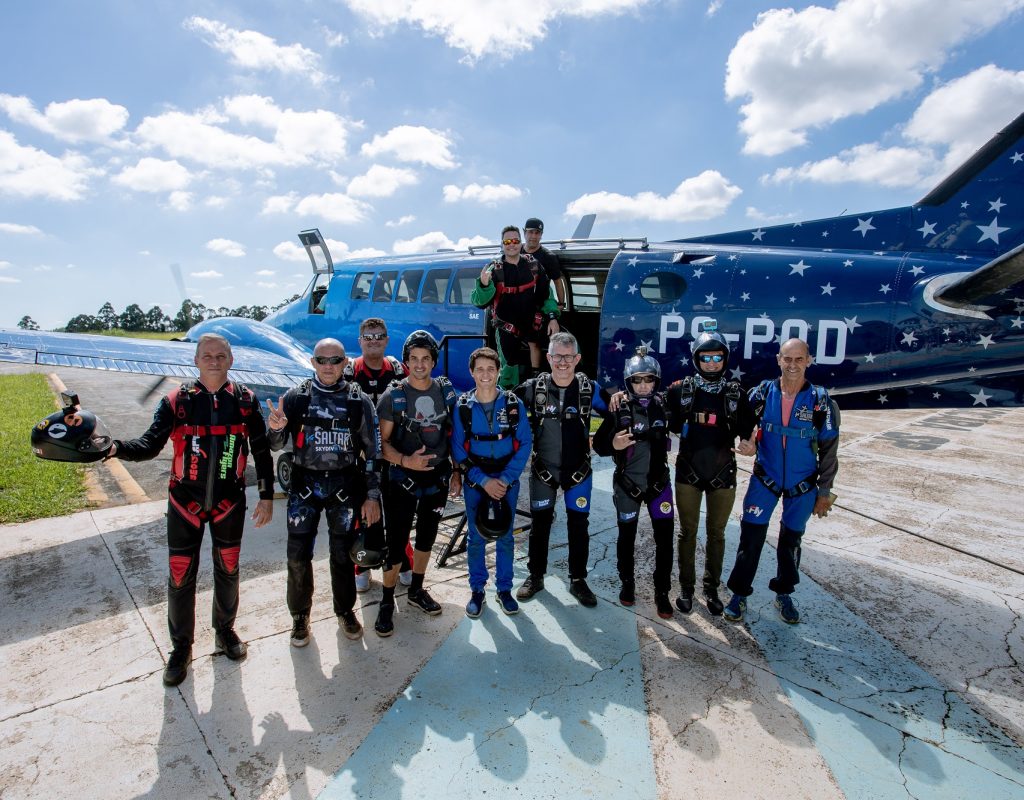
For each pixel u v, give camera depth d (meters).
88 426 2.38
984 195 4.08
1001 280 3.46
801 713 2.58
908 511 5.51
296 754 2.29
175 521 2.65
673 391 3.41
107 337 6.55
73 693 2.62
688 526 3.41
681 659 2.99
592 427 10.14
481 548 3.38
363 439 2.93
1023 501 5.86
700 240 4.99
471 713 2.55
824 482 3.20
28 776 2.16
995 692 2.76
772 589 3.45
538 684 2.76
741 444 3.34
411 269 6.73
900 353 4.06
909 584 3.90
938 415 12.28
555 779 2.19
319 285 8.28
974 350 3.91
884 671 2.91
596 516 5.23
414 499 3.26
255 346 7.04
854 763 2.29
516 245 4.57
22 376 17.97
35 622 3.21
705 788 2.15
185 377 5.41
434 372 6.43
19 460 6.66
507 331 4.82
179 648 2.69
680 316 4.57
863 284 4.14
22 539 4.36
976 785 2.19
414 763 2.26
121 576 3.76
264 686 2.71
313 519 2.93
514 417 3.22
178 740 2.35
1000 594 3.77
